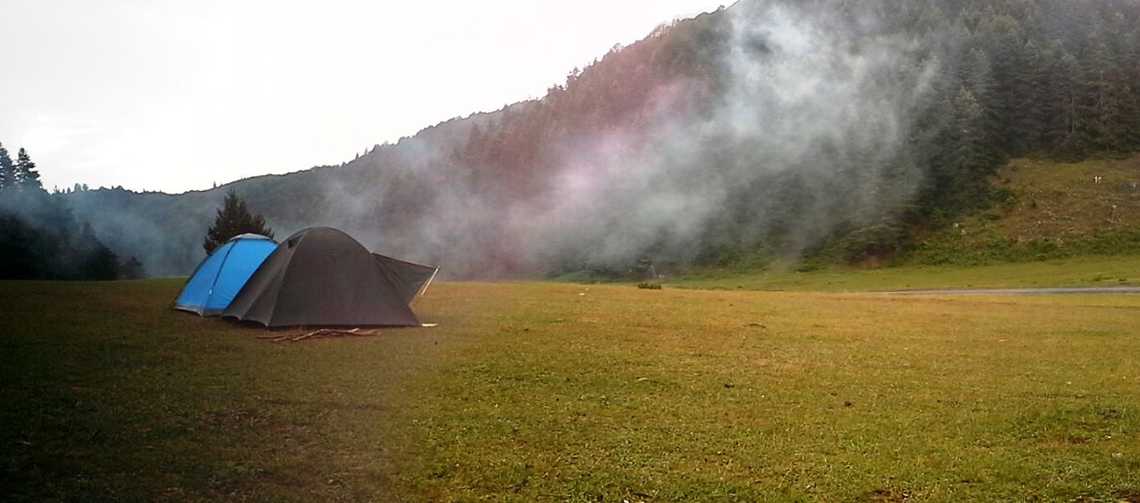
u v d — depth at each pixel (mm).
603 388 10930
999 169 98062
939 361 13977
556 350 13742
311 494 6621
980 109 106312
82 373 10375
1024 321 21141
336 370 11336
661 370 12281
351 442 8000
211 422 8430
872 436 8859
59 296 20203
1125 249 72688
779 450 8242
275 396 9656
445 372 11516
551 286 33000
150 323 15562
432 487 6895
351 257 16047
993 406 10398
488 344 14109
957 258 79375
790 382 11719
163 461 7152
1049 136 104062
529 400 10047
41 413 8344
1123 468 7887
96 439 7641
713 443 8422
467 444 8078
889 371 12859
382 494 6695
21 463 6867
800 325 19047
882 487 7219
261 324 15250
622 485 7070
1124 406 10406
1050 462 8023
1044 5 137750
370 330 15383
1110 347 16031
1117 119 103125
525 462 7578
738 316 20703
